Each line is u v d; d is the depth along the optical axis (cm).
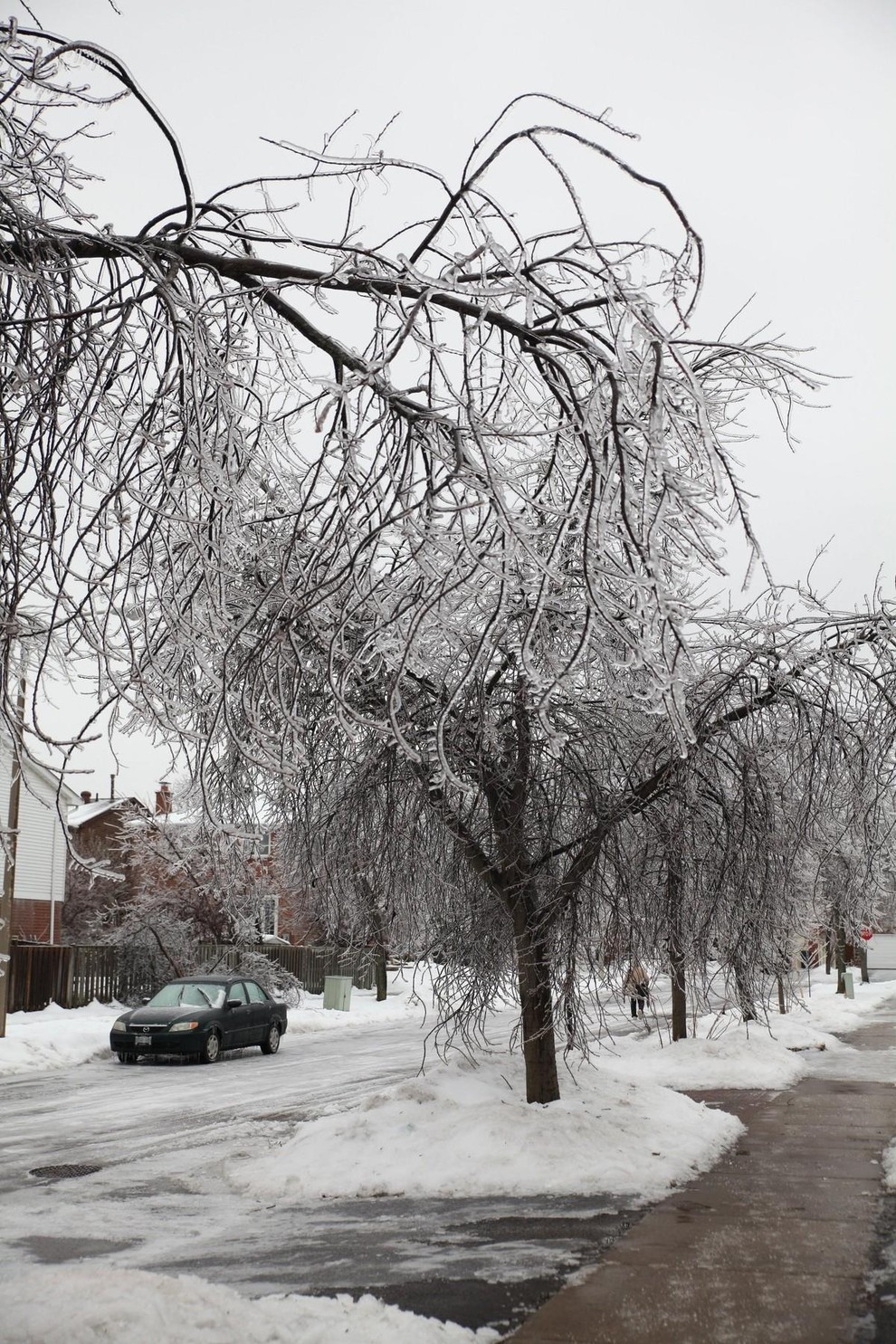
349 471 502
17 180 540
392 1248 785
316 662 720
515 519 500
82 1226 862
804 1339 592
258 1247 793
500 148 482
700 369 696
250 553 659
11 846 650
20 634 538
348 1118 1149
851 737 1037
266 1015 2314
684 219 478
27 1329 528
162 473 527
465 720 973
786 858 1106
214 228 521
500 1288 685
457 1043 2067
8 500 515
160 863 3059
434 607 558
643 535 466
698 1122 1222
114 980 2953
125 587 559
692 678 752
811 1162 1080
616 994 1278
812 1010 2936
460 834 1122
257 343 592
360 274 509
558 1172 988
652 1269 722
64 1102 1584
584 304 511
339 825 1149
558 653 703
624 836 1177
